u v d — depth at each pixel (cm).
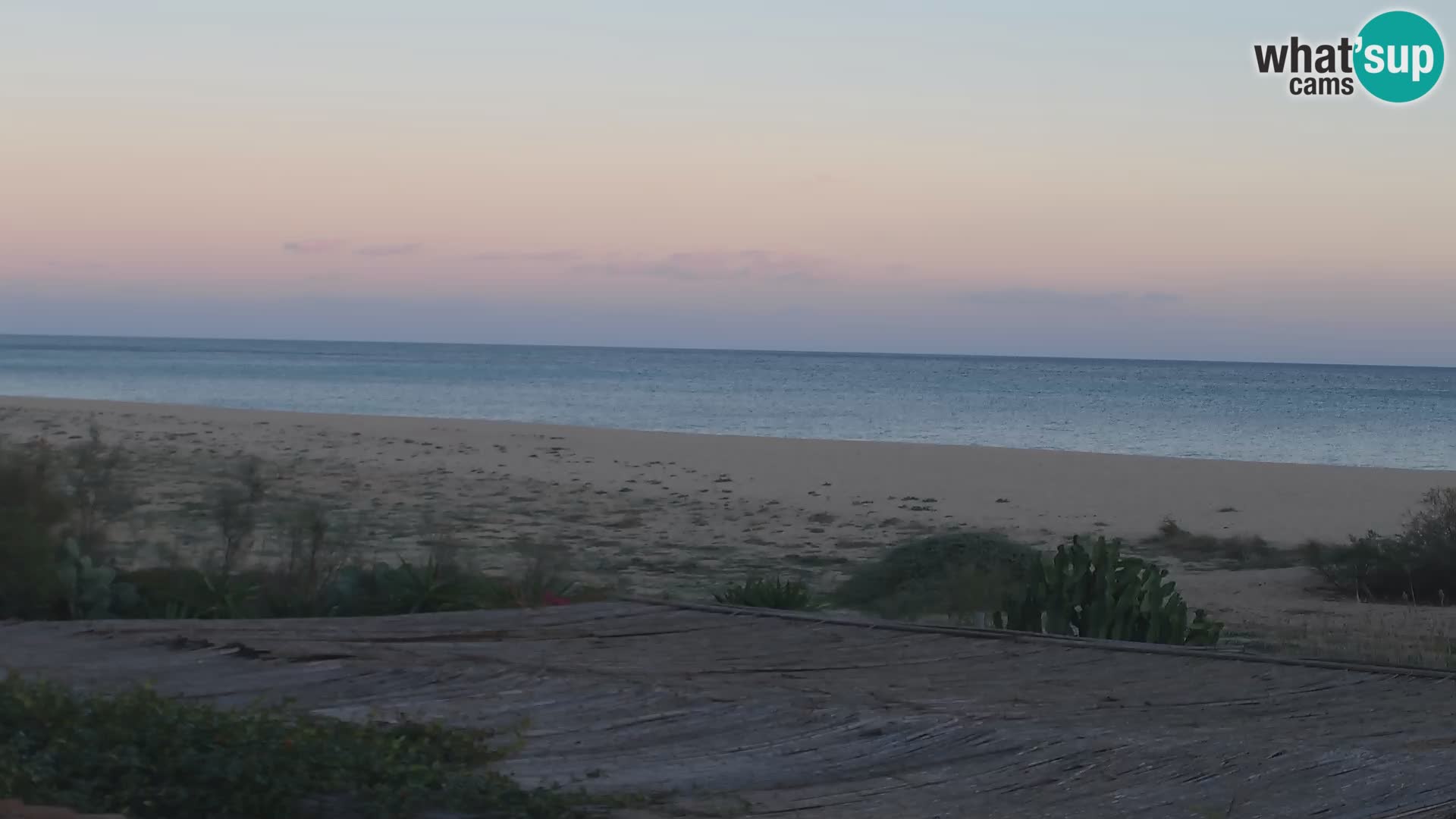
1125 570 1093
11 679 638
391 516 2167
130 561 1309
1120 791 524
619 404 8031
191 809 489
